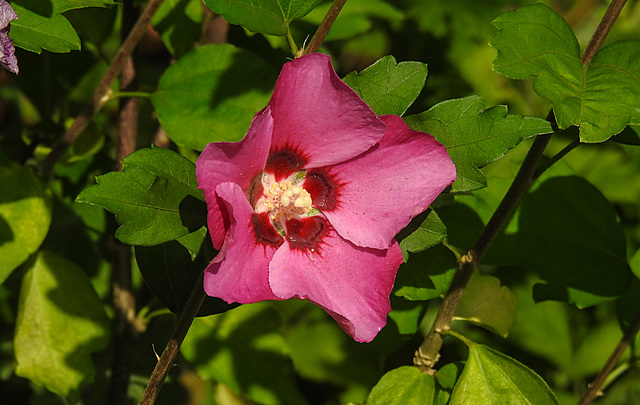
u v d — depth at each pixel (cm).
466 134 55
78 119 63
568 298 64
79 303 64
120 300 67
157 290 57
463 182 55
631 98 53
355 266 54
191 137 64
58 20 54
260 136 51
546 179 64
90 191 53
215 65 65
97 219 70
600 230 64
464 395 57
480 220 64
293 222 54
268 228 54
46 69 69
